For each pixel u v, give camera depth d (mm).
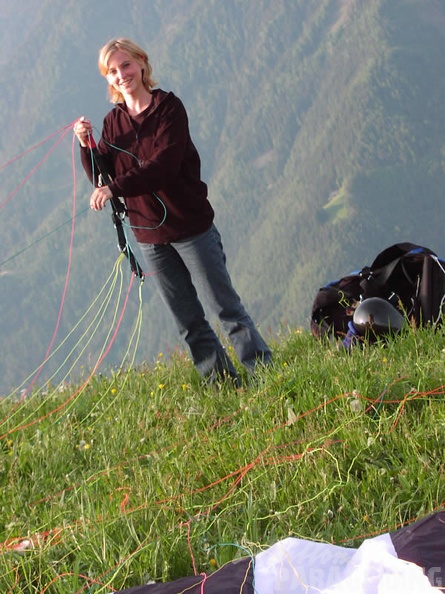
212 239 6953
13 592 4070
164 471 5254
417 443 4828
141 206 6832
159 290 7160
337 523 4094
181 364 7898
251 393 6547
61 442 6355
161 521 4473
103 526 4340
